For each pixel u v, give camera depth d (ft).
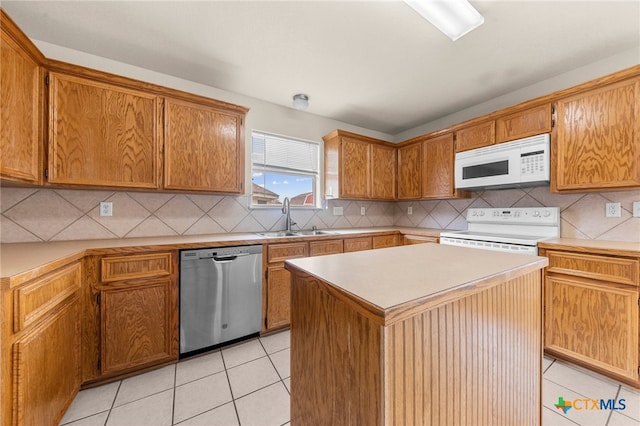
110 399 4.87
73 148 5.44
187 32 5.69
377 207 12.30
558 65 6.93
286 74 7.39
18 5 4.87
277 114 9.48
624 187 5.59
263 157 9.34
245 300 6.88
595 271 5.38
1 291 3.00
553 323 5.94
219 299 6.49
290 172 9.96
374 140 10.68
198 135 6.89
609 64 6.53
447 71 7.25
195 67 7.05
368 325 2.14
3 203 5.72
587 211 6.85
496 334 2.93
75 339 4.73
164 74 7.38
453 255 3.94
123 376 5.48
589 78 6.85
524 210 7.90
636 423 4.26
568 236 7.18
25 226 5.89
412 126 11.75
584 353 5.49
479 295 2.71
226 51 6.37
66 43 6.05
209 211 8.14
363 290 2.30
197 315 6.21
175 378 5.48
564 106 6.42
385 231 9.69
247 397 4.95
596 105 5.90
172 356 5.92
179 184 6.62
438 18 4.85
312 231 9.78
